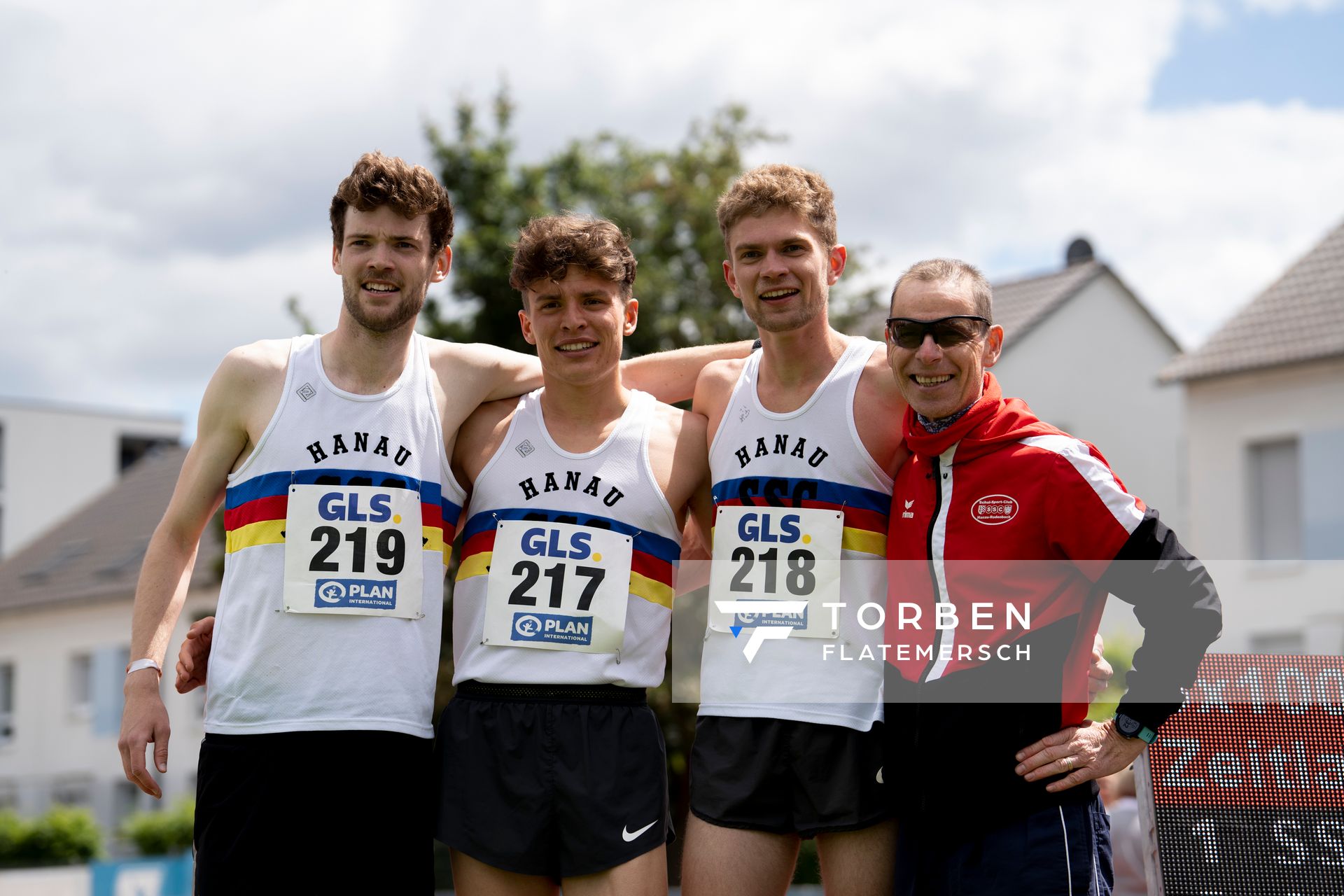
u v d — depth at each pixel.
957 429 7.78
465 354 8.87
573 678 8.27
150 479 75.88
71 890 35.06
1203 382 43.81
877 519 8.43
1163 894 7.89
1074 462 7.52
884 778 8.09
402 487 8.26
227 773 8.00
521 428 8.77
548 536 8.45
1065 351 55.44
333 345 8.45
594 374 8.46
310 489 8.12
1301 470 41.62
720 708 8.38
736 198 8.38
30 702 68.06
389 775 8.04
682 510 8.97
